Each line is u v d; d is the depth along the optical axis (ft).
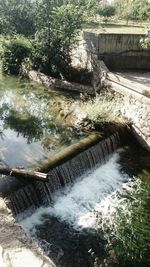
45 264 10.87
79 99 40.34
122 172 29.60
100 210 24.89
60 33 45.06
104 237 22.30
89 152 29.09
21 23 61.46
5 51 50.31
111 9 89.20
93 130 32.68
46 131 33.01
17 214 22.59
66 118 35.68
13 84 46.29
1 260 10.94
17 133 32.45
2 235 12.23
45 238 21.90
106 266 20.04
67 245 21.49
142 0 51.21
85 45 45.68
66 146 30.09
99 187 27.53
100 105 34.42
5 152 28.55
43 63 47.19
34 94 42.50
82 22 45.85
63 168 26.40
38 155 28.22
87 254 20.90
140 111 32.89
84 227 23.12
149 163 30.94
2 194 21.89
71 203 25.46
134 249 21.39
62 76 44.91
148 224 23.62
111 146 32.09
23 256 11.16
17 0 63.00
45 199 24.76
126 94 34.88
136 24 78.23
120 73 44.68
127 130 34.19
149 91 33.09
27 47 50.24
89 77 44.14
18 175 23.21
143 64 46.75
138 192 27.04
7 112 37.11
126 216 24.35
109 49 44.88
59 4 50.65
